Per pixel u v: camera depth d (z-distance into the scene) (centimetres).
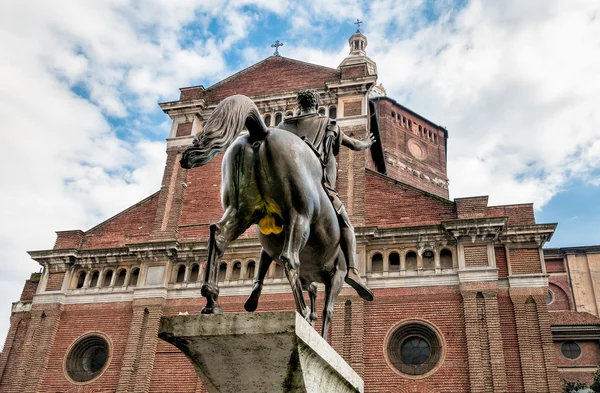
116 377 2727
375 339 2489
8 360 2948
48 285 3088
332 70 3375
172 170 3288
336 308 2581
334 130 727
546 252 5188
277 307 2688
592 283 4962
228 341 472
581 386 2942
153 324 2803
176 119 3456
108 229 3231
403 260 2634
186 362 2694
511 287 2477
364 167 2959
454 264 2570
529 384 2258
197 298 2848
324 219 645
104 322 2912
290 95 3250
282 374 475
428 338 2470
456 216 2694
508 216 2666
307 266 687
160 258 2981
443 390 2317
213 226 565
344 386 579
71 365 2841
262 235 638
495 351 2327
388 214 2803
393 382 2381
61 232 3244
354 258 713
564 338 3850
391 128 5412
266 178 588
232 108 555
